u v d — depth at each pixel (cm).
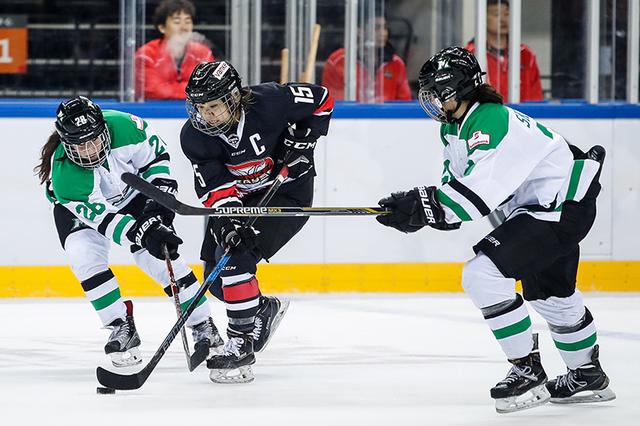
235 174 1216
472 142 979
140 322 1669
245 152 1187
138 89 2025
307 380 1216
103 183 1214
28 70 2055
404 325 1645
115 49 2055
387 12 2073
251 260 1191
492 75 2061
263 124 1184
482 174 970
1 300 1891
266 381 1209
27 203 1903
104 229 1178
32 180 1902
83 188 1177
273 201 1260
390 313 1761
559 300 1052
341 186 1972
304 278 1964
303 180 1270
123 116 1230
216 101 1112
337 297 1936
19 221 1905
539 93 2100
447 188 978
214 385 1184
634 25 2078
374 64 2066
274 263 1955
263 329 1327
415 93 2100
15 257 1908
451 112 1008
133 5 2011
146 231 1162
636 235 2028
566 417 1021
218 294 1280
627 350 1431
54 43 2053
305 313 1758
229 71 1129
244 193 1255
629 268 2030
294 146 1237
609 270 2023
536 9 2089
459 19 2084
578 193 1006
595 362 1071
